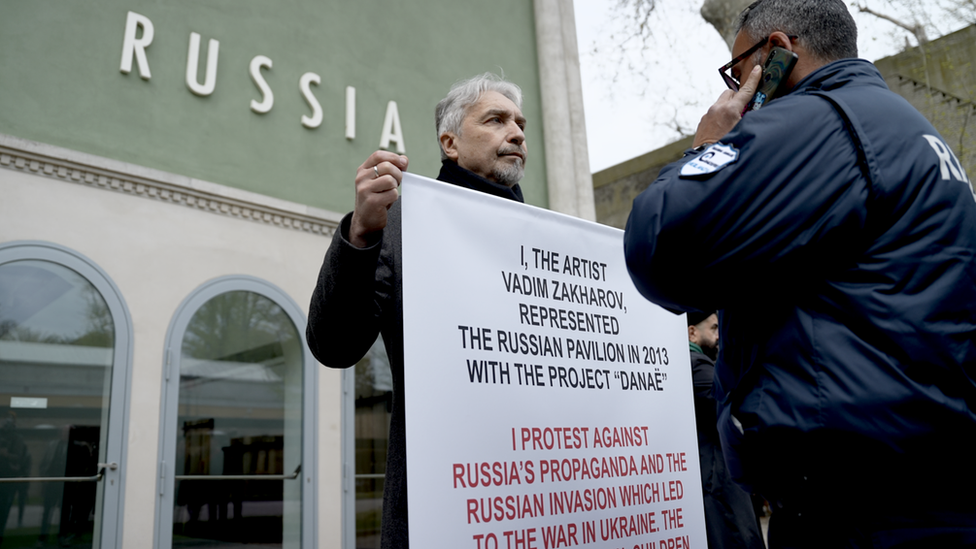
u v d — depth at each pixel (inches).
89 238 173.5
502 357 54.3
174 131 195.3
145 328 178.4
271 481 192.7
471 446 50.8
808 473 38.4
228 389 190.2
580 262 61.9
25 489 153.2
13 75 171.5
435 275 52.7
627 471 59.5
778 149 39.0
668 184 42.1
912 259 37.4
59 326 164.9
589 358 59.9
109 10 189.9
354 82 239.0
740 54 51.9
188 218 192.1
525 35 302.2
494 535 50.3
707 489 126.9
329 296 52.4
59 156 170.4
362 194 52.1
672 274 41.3
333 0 239.6
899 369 36.0
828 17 48.1
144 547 166.6
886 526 36.1
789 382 38.6
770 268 38.6
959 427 35.7
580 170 290.5
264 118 214.4
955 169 40.6
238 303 197.9
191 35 202.8
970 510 35.4
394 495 54.9
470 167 70.4
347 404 211.9
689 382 67.2
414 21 262.4
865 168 38.6
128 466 168.2
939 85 465.4
